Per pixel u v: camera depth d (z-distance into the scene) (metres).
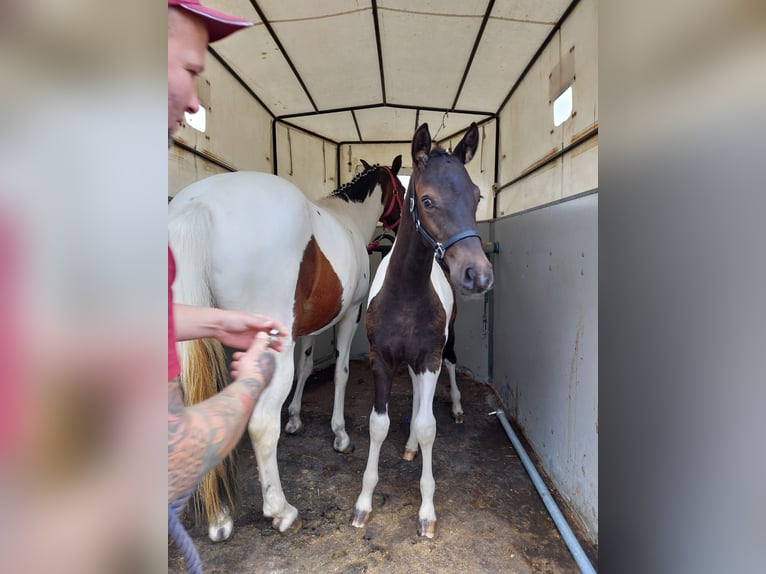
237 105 2.38
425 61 2.16
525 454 1.85
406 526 1.43
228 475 1.38
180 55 0.47
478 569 1.24
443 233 1.20
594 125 1.51
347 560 1.28
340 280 1.63
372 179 2.42
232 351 1.80
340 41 1.97
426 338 1.34
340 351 2.00
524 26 1.82
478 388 2.79
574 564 1.26
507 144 2.66
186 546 0.43
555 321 1.64
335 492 1.64
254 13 1.75
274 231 1.26
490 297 2.74
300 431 2.17
